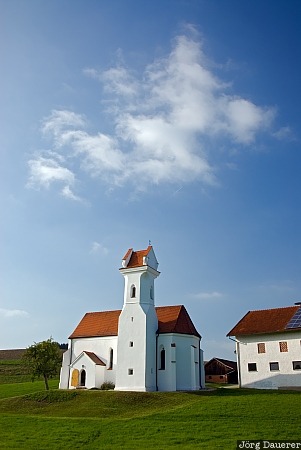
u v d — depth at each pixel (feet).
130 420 125.39
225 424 115.34
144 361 180.86
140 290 194.29
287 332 183.42
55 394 171.42
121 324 191.72
